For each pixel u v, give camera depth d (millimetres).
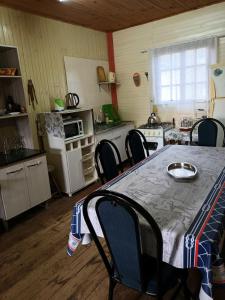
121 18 4008
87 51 4438
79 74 4281
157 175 2068
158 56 4348
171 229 1275
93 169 4039
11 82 3166
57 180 3652
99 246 1444
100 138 4090
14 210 2828
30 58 3455
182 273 1457
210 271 1150
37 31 3529
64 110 3590
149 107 4730
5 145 3289
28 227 2840
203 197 1611
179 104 4367
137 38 4543
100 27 4480
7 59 3105
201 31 3893
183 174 2010
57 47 3857
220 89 3471
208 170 2082
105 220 1280
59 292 1863
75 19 3883
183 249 1225
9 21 3156
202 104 4137
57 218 2988
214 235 1202
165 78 4375
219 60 3869
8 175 2746
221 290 1711
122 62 4852
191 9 3869
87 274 2023
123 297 1771
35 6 3199
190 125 4184
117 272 1431
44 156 3160
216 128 3062
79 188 3713
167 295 1742
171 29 4145
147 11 3764
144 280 1347
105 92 4938
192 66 4062
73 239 1659
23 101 3145
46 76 3709
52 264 2178
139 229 1248
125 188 1853
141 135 3104
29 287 1938
